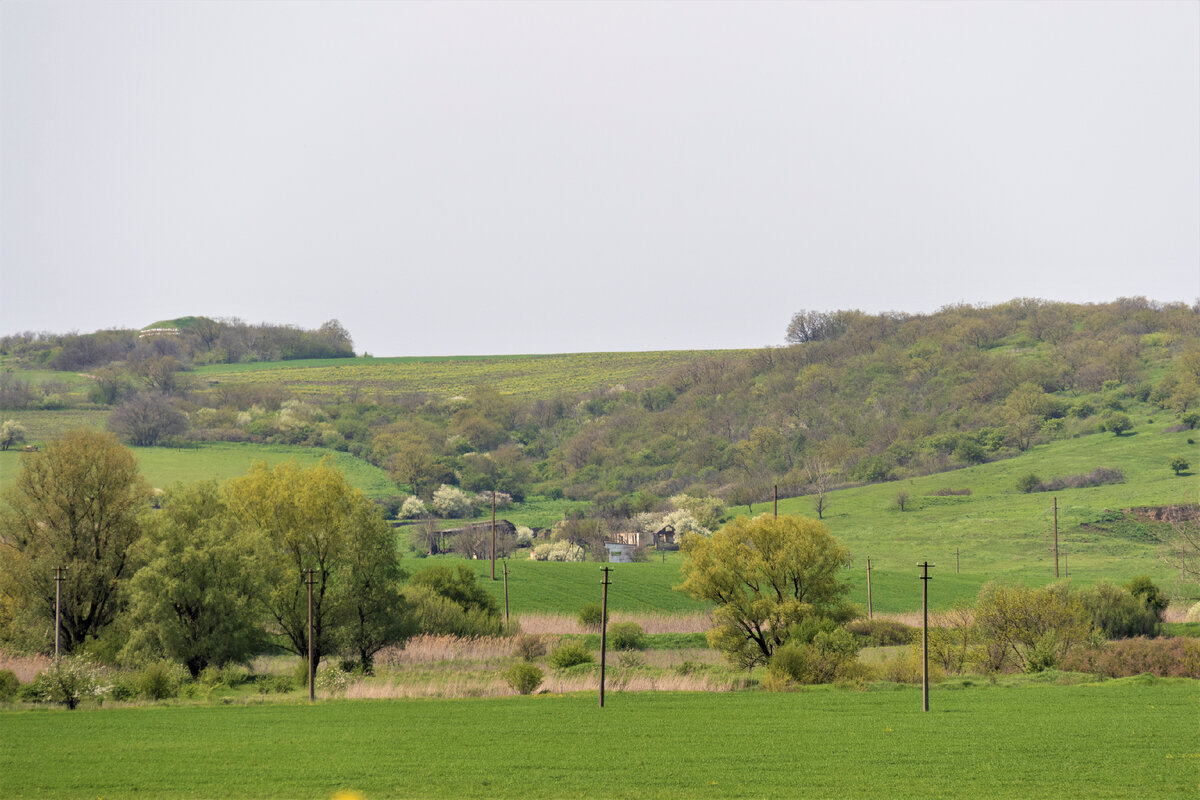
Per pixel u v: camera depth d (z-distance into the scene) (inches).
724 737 1492.4
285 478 2765.7
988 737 1471.5
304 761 1350.9
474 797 1171.3
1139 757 1342.3
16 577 2763.3
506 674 2174.0
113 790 1210.0
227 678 2343.8
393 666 2578.7
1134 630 2979.8
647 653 2792.8
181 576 2524.6
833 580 2655.0
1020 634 2416.3
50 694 1934.1
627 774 1274.6
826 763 1325.0
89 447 2938.0
